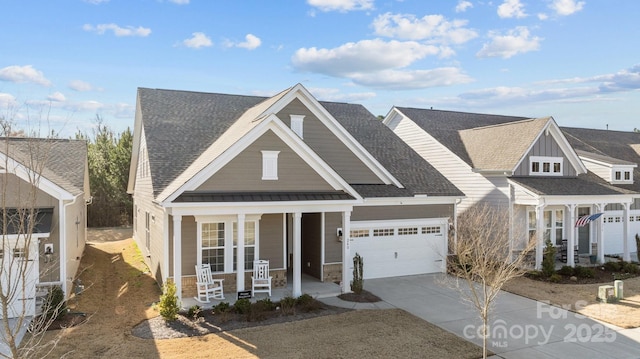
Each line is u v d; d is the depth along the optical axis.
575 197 22.45
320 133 20.30
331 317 14.38
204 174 14.81
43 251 14.31
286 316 14.34
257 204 15.15
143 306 15.12
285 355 11.20
